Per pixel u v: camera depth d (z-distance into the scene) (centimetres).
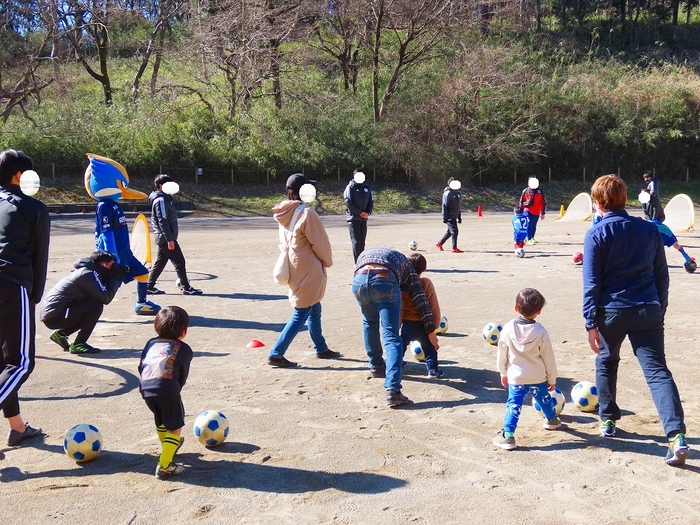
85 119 3559
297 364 661
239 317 882
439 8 3759
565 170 4159
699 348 701
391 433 481
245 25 3484
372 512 364
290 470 419
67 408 538
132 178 3434
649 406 533
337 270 1279
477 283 1130
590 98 4253
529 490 390
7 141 3300
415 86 4047
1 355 464
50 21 3275
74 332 739
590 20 6650
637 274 434
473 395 568
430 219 2864
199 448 457
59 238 1978
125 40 4062
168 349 423
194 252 1631
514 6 4462
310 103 3831
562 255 1498
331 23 3894
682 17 7400
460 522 352
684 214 2080
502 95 4025
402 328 627
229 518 359
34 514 365
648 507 368
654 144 4181
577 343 729
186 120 3694
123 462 435
